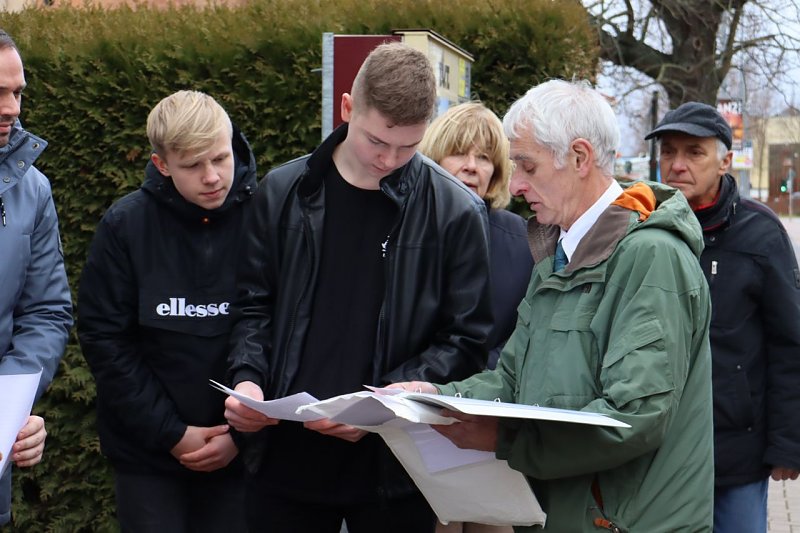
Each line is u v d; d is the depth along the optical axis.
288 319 2.98
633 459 2.36
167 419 3.56
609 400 2.27
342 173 2.99
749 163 27.48
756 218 3.72
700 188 3.71
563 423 2.30
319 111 5.16
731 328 3.68
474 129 4.01
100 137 5.27
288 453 3.01
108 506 5.25
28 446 3.11
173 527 3.62
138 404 3.56
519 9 5.20
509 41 5.20
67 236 5.30
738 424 3.67
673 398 2.26
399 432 2.59
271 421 2.86
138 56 5.20
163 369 3.63
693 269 2.36
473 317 3.00
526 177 2.50
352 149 2.91
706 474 2.38
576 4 5.49
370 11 5.27
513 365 2.77
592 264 2.39
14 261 3.29
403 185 2.95
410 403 2.29
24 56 5.26
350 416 2.48
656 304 2.28
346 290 2.98
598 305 2.38
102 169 5.24
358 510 3.05
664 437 2.31
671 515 2.34
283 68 5.17
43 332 3.37
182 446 3.55
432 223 3.00
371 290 2.98
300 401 2.51
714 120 3.71
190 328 3.60
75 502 5.31
